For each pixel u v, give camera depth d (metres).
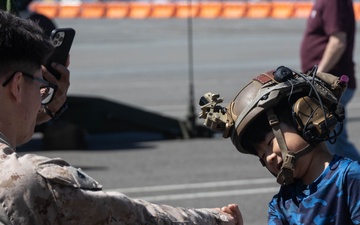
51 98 6.19
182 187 19.14
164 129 25.95
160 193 18.64
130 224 5.26
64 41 6.41
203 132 25.97
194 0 115.62
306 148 6.16
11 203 5.03
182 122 26.09
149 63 50.03
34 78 5.44
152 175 20.47
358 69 44.53
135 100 35.09
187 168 21.27
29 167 5.11
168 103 34.09
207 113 6.40
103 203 5.18
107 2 117.25
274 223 6.43
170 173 20.67
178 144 24.91
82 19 100.25
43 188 5.08
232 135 6.34
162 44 62.81
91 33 75.31
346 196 6.09
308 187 6.23
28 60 5.39
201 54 55.00
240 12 100.75
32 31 5.46
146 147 24.53
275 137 6.18
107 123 25.52
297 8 98.31
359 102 32.69
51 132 24.16
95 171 21.05
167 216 5.39
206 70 46.16
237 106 6.28
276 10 99.31
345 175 6.10
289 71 6.21
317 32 17.17
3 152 5.23
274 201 6.48
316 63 17.23
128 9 105.75
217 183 19.48
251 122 6.21
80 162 22.34
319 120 6.12
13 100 5.39
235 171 20.75
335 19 16.77
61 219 5.11
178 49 58.56
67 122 24.67
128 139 26.05
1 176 5.08
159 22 91.88
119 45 62.50
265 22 88.50
